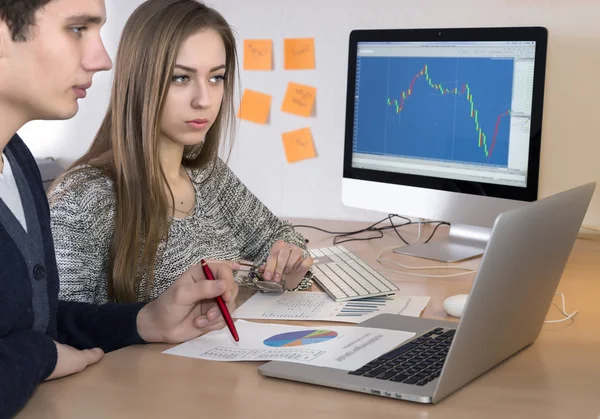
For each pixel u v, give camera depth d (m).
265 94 2.37
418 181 1.97
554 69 2.10
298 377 1.12
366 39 2.01
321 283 1.64
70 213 1.50
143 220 1.57
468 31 1.85
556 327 1.39
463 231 2.05
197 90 1.56
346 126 2.07
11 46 0.95
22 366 1.03
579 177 2.12
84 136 2.58
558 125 2.12
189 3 1.57
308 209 2.39
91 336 1.32
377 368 1.15
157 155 1.55
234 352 1.24
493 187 1.86
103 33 2.49
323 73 2.31
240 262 1.78
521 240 1.07
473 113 1.88
